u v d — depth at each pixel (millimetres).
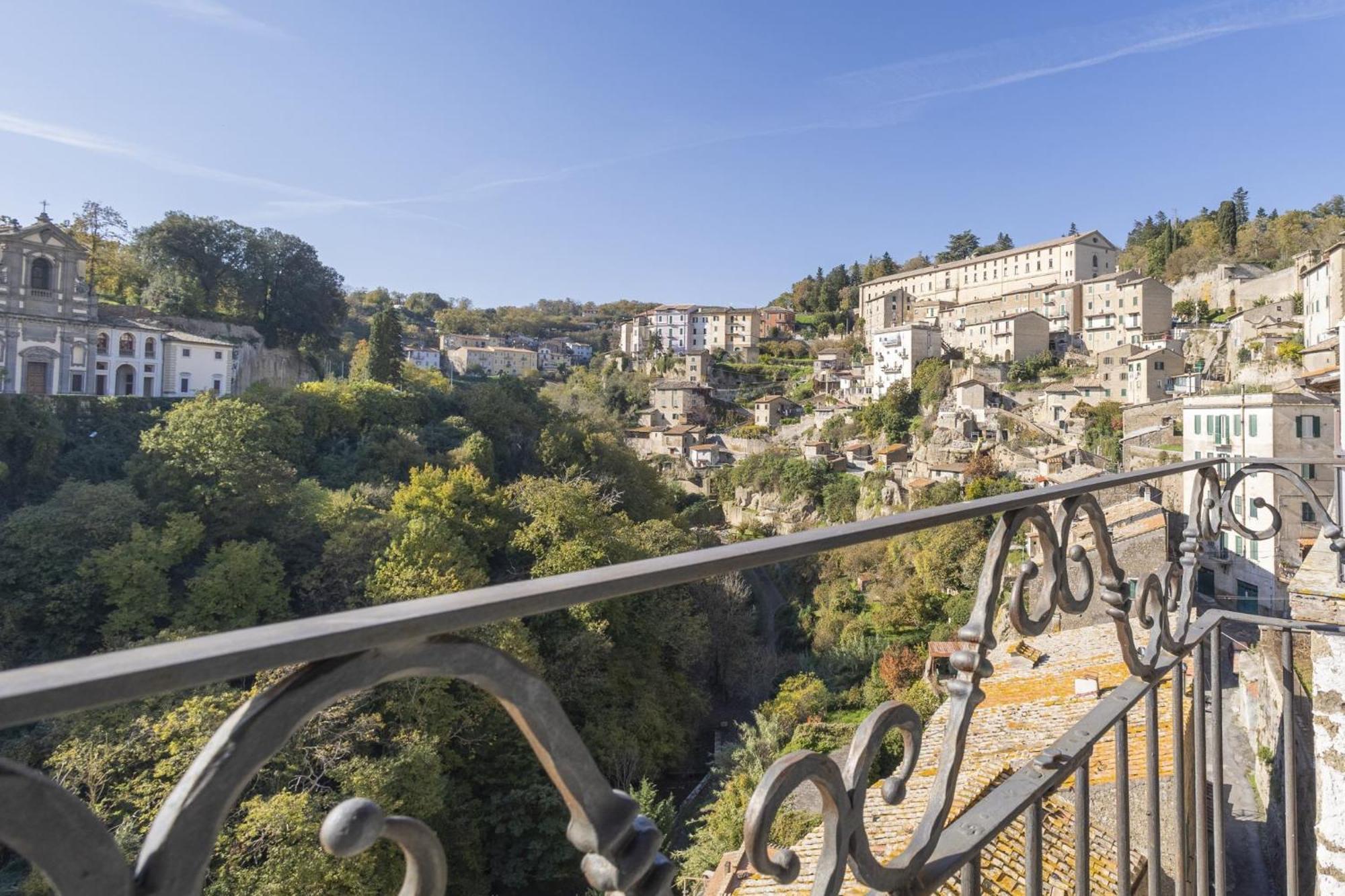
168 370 54469
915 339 80125
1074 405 64062
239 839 13062
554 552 30469
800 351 116875
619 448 55781
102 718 14484
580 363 138125
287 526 32875
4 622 25406
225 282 65562
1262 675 12172
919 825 1425
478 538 32906
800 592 41625
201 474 33188
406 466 44938
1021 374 73625
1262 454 26219
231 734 605
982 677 1554
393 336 59594
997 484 50719
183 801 583
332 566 29656
